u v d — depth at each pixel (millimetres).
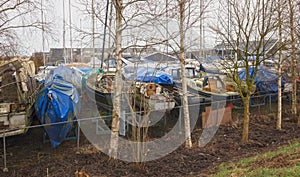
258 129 11055
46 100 8867
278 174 5207
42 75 13742
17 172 7098
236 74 9625
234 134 10438
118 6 7492
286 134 10383
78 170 7102
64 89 9406
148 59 9836
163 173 7027
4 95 9070
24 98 9438
